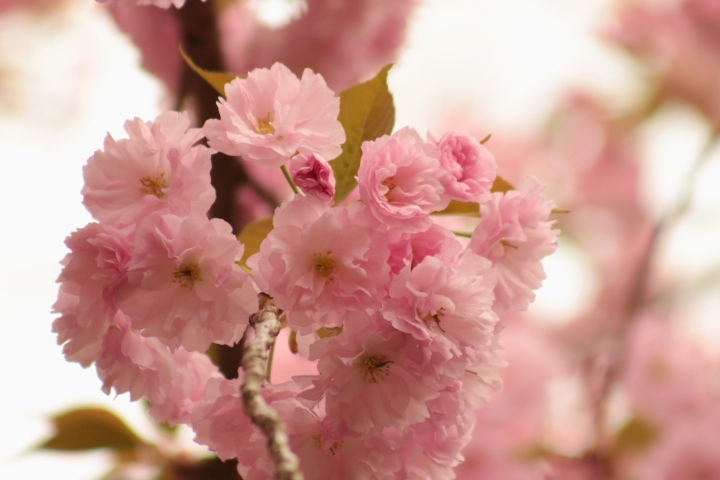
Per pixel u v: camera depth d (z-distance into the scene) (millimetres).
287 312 1164
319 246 1152
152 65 1439
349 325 1153
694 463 1680
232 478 1381
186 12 1357
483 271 1168
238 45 1445
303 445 1162
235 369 1270
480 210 1187
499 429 1766
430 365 1152
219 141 1171
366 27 1442
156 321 1157
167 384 1188
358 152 1209
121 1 1246
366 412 1153
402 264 1162
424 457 1186
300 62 1440
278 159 1165
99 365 1178
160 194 1168
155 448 1396
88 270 1162
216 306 1154
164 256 1151
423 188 1165
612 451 1760
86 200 1165
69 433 1384
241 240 1205
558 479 1740
